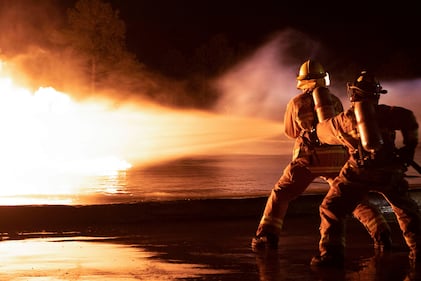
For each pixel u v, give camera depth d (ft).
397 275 16.33
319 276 16.26
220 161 53.31
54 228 22.91
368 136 16.69
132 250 19.39
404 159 17.08
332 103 18.84
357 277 16.17
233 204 25.25
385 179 17.25
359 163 17.17
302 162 19.21
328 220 17.42
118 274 16.40
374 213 19.56
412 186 32.48
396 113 16.96
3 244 20.29
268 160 54.24
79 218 23.34
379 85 17.19
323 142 18.20
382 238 19.44
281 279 15.98
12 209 22.84
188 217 24.64
